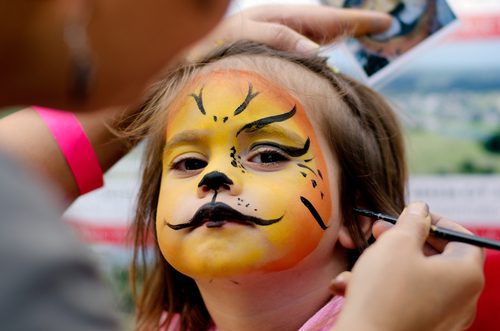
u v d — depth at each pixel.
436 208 2.20
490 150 2.18
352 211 1.33
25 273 0.58
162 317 1.55
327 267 1.30
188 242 1.21
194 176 1.27
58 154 1.50
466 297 0.95
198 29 0.76
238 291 1.24
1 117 1.62
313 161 1.28
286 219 1.20
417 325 0.89
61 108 0.74
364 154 1.40
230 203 1.19
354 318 0.86
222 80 1.31
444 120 2.19
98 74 0.72
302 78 1.36
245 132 1.26
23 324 0.57
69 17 0.67
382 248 0.93
